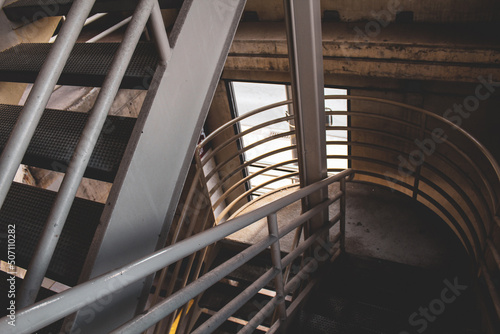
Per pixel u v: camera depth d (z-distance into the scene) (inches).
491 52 118.3
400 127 164.6
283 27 154.3
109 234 42.1
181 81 48.9
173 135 50.0
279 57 151.6
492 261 89.4
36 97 32.6
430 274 114.5
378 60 136.5
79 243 45.8
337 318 96.0
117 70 36.5
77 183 35.4
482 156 149.3
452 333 88.1
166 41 43.6
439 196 171.0
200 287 46.3
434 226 144.1
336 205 160.7
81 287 32.0
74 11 34.3
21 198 52.5
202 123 55.4
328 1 143.5
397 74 138.0
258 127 136.7
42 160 50.3
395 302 105.3
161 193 50.5
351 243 142.9
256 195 246.5
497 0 120.6
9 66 61.9
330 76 159.8
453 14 129.0
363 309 97.7
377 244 141.1
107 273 34.4
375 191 164.2
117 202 42.1
